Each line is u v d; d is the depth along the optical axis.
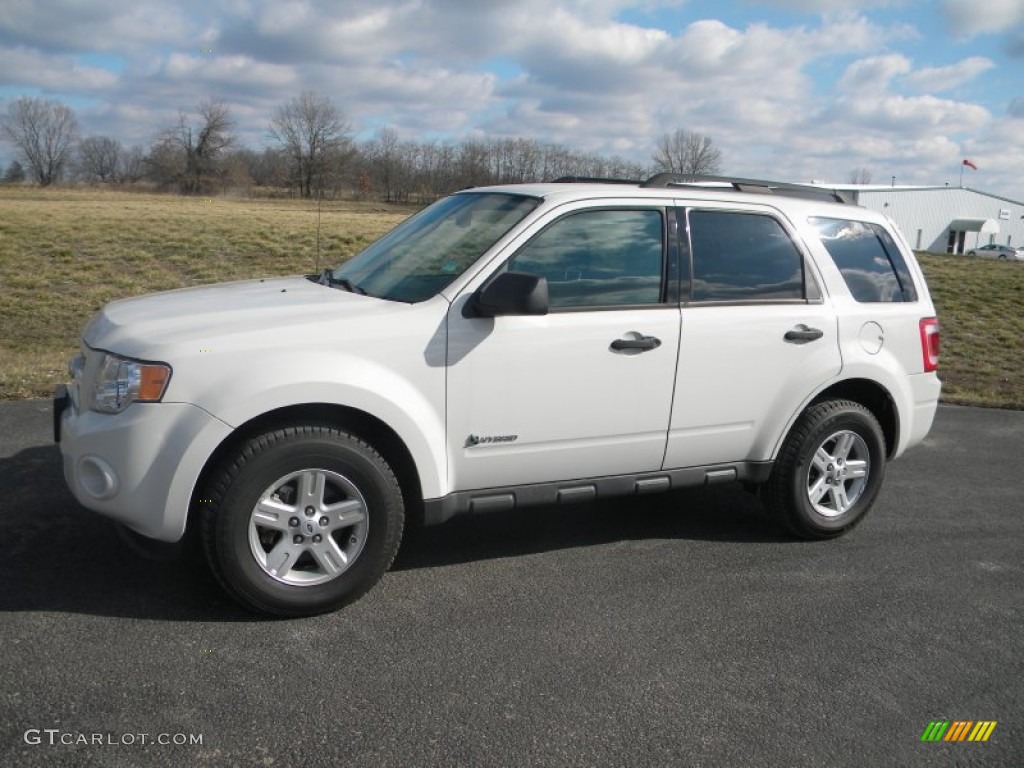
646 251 4.52
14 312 13.52
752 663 3.71
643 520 5.43
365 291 4.37
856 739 3.20
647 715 3.27
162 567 4.23
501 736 3.08
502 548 4.85
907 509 5.90
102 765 2.79
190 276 17.83
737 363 4.70
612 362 4.35
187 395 3.56
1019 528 5.59
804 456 4.98
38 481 5.38
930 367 5.43
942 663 3.79
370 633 3.78
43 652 3.43
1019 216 77.25
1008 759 3.13
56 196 44.78
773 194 5.25
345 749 2.96
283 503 3.80
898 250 5.43
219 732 3.00
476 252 4.23
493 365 4.10
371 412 3.82
